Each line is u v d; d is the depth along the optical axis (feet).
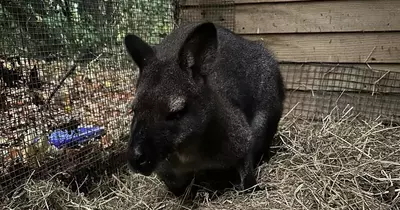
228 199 1.61
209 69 1.48
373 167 1.67
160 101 1.33
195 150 1.46
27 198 1.66
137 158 1.28
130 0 2.36
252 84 1.87
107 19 2.24
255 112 1.88
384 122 2.32
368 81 2.35
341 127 2.17
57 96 1.96
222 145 1.53
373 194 1.53
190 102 1.39
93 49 2.17
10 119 1.76
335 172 1.67
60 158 1.86
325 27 2.40
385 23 2.27
